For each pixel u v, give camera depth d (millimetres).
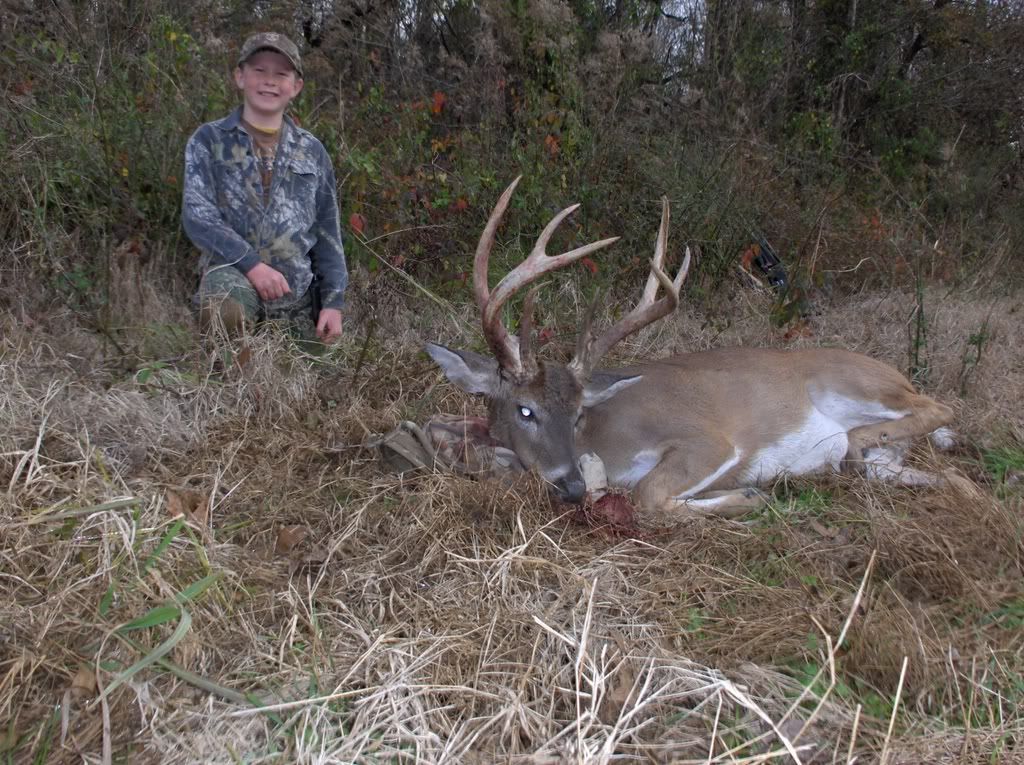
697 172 8273
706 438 4852
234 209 5520
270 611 3240
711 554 3883
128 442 4281
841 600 3490
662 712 2855
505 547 3785
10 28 6660
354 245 6508
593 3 10297
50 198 5730
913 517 4188
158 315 5453
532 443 4469
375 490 4180
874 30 13141
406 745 2680
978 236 10625
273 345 5324
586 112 8391
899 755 2672
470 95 8469
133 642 2863
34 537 3318
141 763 2516
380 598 3385
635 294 7215
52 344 4930
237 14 9195
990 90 13992
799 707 2879
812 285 7660
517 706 2771
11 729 2506
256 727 2688
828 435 5195
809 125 10703
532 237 7301
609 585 3525
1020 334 7375
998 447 5203
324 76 8523
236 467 4297
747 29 10906
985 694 2920
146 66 6605
